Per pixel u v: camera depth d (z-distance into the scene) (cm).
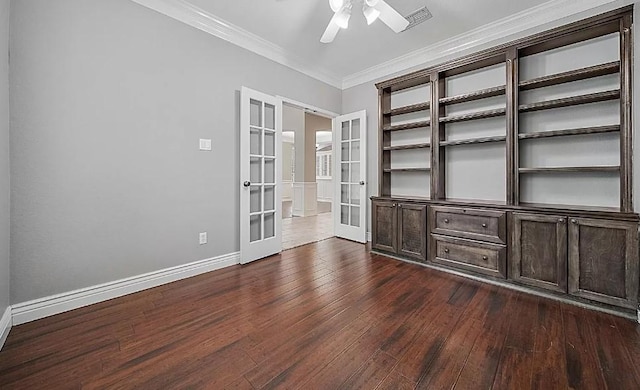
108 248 227
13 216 184
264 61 343
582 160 255
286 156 1163
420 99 375
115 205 229
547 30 248
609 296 202
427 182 372
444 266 295
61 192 203
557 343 165
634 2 222
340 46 346
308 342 167
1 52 166
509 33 293
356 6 264
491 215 260
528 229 239
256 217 341
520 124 282
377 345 164
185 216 275
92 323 189
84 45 211
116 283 231
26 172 189
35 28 190
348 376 138
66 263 206
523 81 263
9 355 154
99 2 217
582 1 249
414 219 320
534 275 236
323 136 1073
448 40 329
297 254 362
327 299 227
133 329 181
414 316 198
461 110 330
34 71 190
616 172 239
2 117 168
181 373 141
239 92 317
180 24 265
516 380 135
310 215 730
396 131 400
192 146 278
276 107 353
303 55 371
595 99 234
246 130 313
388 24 221
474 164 323
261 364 147
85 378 137
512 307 212
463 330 180
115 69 226
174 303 219
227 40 303
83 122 212
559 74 245
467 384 132
